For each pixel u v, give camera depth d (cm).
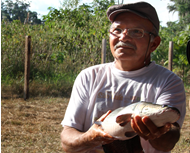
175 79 161
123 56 158
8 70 920
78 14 1173
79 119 166
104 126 135
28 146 429
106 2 1348
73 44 1027
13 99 723
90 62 973
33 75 934
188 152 406
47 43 1044
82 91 169
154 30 164
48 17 1226
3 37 957
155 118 112
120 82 164
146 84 160
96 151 158
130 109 123
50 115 602
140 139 154
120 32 161
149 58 171
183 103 159
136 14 156
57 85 883
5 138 455
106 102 162
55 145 438
